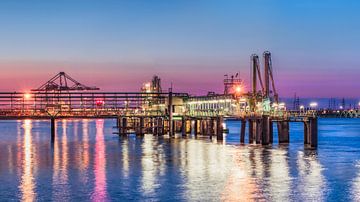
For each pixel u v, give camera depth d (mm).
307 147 110562
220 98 147000
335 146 116375
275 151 102625
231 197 61094
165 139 139375
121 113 152250
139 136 151125
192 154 98750
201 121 152250
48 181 71250
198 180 70812
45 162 89875
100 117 145250
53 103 154875
